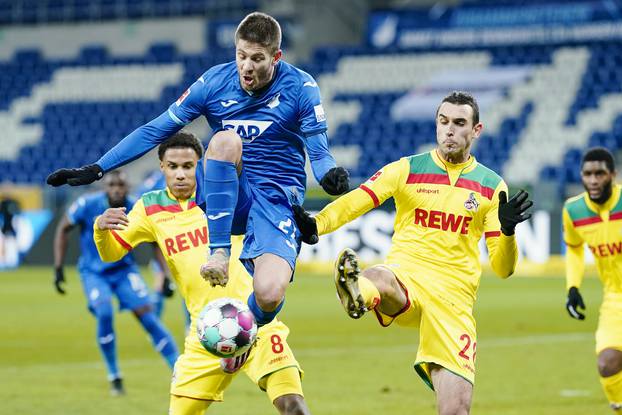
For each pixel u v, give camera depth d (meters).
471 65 125.06
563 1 124.31
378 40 131.88
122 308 37.25
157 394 35.88
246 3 135.50
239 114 21.27
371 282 20.98
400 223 23.05
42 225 101.19
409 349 48.19
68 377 40.00
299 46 132.00
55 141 130.62
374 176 22.64
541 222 89.31
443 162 22.75
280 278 20.06
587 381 38.38
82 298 74.19
